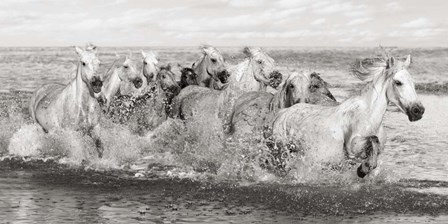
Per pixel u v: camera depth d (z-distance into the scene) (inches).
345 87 1253.1
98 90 533.0
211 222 369.7
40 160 555.5
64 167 531.2
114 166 536.7
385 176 472.1
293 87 459.2
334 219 376.2
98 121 549.3
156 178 492.1
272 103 471.2
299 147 437.7
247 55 534.9
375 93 414.0
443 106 989.2
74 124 545.6
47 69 1902.1
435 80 1451.8
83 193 444.1
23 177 496.7
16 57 2751.0
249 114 484.7
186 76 644.1
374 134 416.8
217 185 461.4
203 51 633.6
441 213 388.8
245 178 477.1
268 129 462.3
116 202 418.6
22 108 886.4
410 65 412.8
